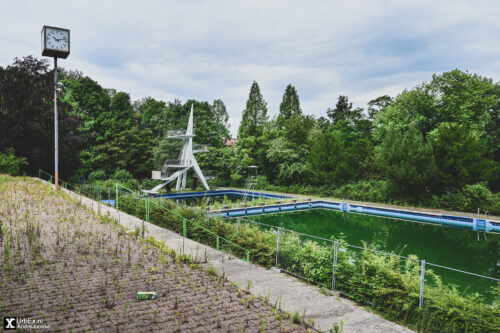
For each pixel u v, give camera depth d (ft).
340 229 68.44
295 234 33.55
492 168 94.17
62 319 13.61
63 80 152.35
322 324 16.31
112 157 141.08
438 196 93.91
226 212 80.74
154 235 34.04
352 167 121.60
